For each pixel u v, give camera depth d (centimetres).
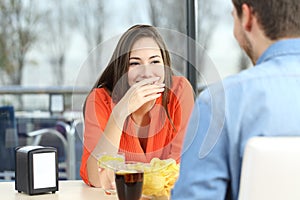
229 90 116
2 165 409
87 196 184
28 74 403
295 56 118
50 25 400
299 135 114
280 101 114
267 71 117
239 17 122
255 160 110
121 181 160
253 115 114
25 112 411
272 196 111
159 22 403
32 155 187
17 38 400
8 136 409
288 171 111
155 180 168
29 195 187
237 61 398
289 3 116
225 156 114
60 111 415
